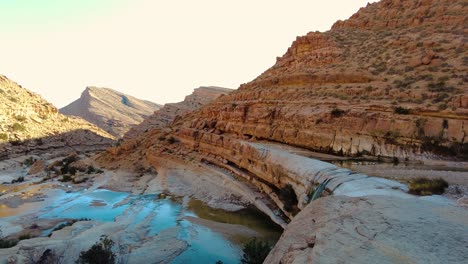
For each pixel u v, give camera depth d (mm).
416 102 28234
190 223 28141
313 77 45031
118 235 24344
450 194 13109
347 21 61250
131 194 43938
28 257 19156
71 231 26391
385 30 52812
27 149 84062
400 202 10711
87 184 51969
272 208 28781
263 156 33594
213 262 20328
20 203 40500
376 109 29656
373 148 27578
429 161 23156
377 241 7953
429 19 48000
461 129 23469
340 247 8070
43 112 109062
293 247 9406
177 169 51688
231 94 64375
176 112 109500
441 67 33562
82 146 103750
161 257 20906
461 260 6621
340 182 17438
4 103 96562
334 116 32844
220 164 44969
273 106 44312
